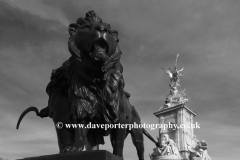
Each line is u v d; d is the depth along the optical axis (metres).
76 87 2.47
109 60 2.42
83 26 2.46
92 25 2.39
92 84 2.46
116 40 2.65
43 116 3.18
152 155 26.94
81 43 2.42
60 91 2.74
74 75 2.52
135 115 3.27
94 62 2.33
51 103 2.82
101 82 2.45
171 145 26.59
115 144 2.62
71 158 2.11
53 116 2.77
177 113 30.66
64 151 2.31
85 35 2.39
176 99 31.80
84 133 2.45
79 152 2.11
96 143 2.74
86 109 2.43
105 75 2.43
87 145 2.64
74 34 2.59
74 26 2.62
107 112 2.49
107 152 2.07
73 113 2.45
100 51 2.29
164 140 27.36
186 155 28.08
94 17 2.59
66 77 2.62
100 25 2.33
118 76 2.56
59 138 2.68
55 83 2.78
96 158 2.04
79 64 2.42
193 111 31.75
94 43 2.31
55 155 2.17
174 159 25.72
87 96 2.45
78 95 2.45
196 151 28.69
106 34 2.32
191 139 30.06
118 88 2.58
